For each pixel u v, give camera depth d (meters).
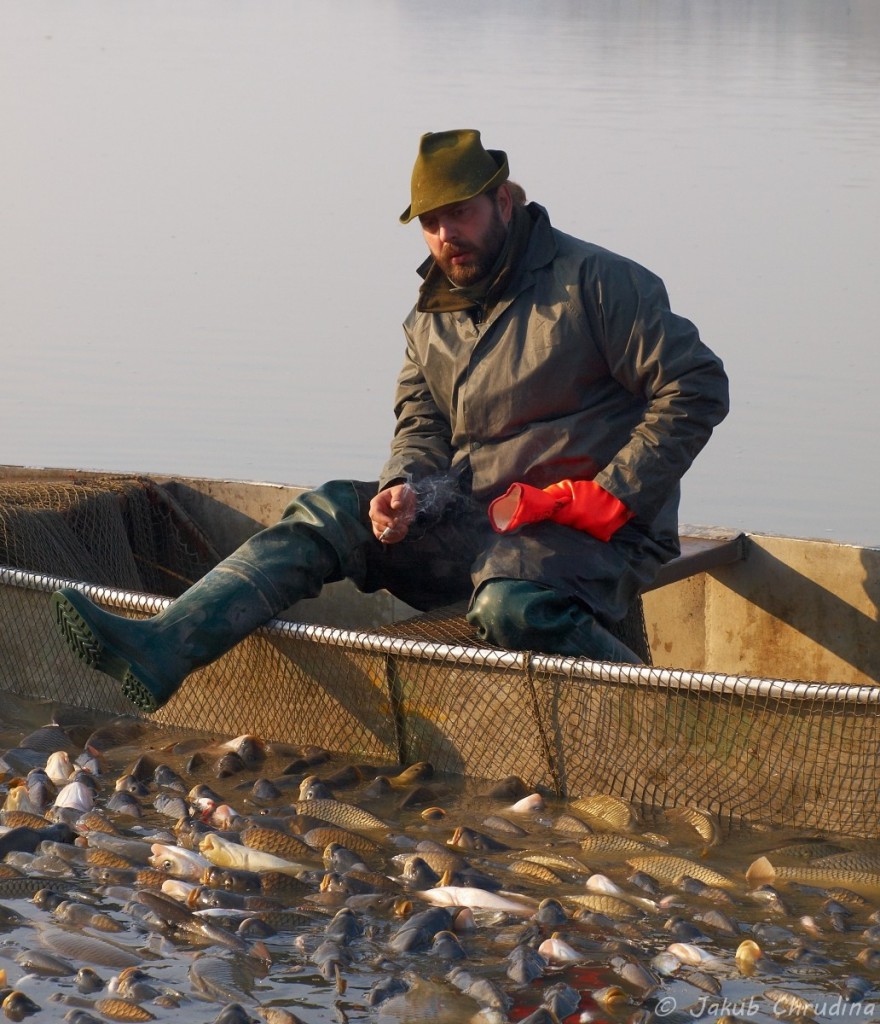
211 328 15.18
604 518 5.69
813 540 6.99
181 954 4.23
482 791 5.57
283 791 5.56
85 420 12.50
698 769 5.30
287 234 19.22
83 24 53.16
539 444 5.95
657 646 7.42
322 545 6.02
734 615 7.21
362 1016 3.92
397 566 6.26
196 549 7.84
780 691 5.07
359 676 5.84
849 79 36.34
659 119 28.50
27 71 37.72
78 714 6.43
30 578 6.39
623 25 56.44
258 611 5.82
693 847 5.07
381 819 5.25
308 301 16.14
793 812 5.20
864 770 5.05
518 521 5.62
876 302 15.88
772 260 17.55
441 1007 3.94
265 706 6.08
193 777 5.71
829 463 11.70
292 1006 3.96
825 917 4.49
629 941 4.32
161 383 13.42
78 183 22.64
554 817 5.30
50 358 14.15
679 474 5.77
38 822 5.14
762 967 4.15
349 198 21.52
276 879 4.70
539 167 22.91
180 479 8.11
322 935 4.34
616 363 5.82
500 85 34.62
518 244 5.89
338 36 50.66
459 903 4.55
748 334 14.82
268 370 13.85
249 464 11.55
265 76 37.31
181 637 5.65
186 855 4.84
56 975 4.13
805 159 24.06
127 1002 3.95
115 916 4.46
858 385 13.42
